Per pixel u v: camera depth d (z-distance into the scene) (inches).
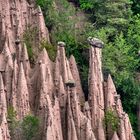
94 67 5871.1
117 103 5871.1
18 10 5999.0
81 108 5895.7
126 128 5802.2
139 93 6225.4
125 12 6688.0
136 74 6402.6
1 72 5615.2
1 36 5851.4
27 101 5516.7
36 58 5920.3
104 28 6515.8
